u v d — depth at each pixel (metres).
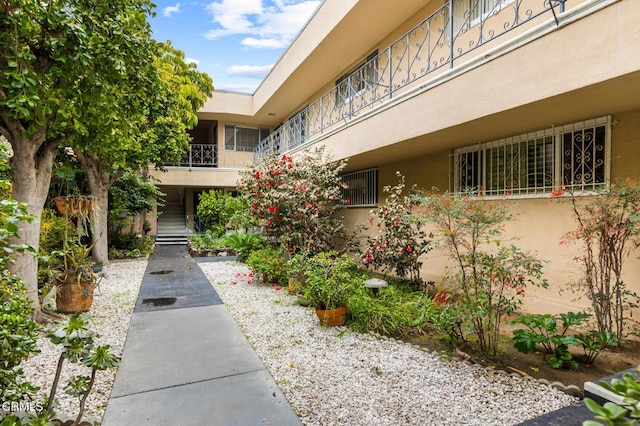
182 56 11.08
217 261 9.96
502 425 2.30
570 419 1.87
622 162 3.66
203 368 3.16
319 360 3.33
